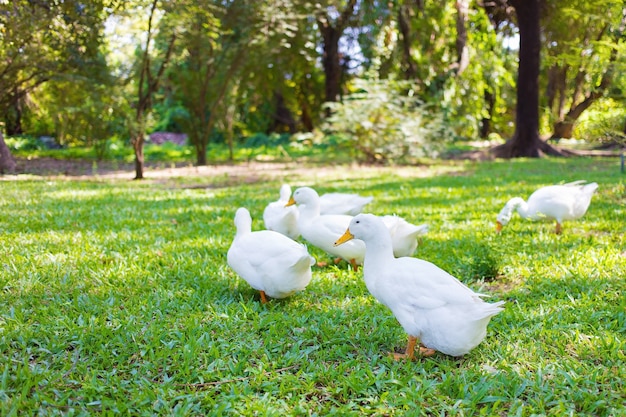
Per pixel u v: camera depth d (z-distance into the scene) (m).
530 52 23.47
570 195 7.45
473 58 27.88
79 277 5.69
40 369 3.63
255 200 11.66
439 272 3.86
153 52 18.08
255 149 30.05
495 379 3.57
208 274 5.89
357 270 6.19
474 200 11.00
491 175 16.34
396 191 12.84
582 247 6.69
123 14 15.03
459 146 31.55
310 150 29.69
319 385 3.64
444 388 3.48
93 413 3.21
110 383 3.53
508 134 39.00
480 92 28.47
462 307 3.58
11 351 3.87
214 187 15.29
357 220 4.24
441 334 3.62
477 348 4.09
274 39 21.80
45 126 31.41
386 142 21.78
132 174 19.95
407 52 27.02
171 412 3.22
